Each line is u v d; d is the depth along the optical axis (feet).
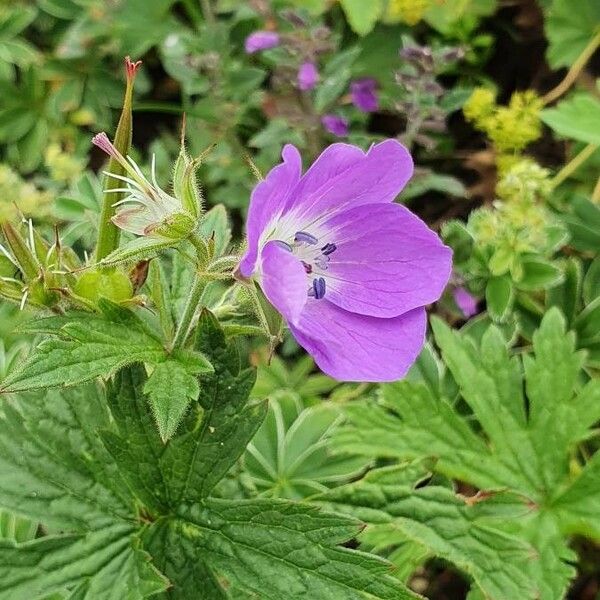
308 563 0.41
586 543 0.61
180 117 0.83
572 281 0.62
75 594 0.42
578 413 0.55
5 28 0.79
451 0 0.79
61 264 0.38
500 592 0.46
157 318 0.39
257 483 0.55
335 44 0.72
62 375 0.35
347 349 0.38
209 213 0.47
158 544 0.44
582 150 0.73
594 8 0.78
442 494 0.48
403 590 0.40
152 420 0.42
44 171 0.81
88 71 0.80
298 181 0.35
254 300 0.34
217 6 0.81
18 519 0.50
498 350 0.56
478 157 0.77
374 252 0.38
